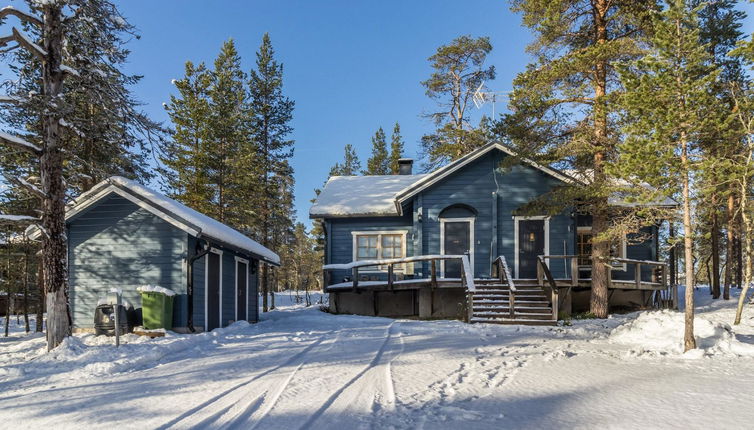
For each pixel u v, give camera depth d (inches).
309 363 343.3
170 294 509.4
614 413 219.5
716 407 229.6
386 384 275.1
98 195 534.3
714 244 939.3
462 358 360.8
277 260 835.4
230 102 1307.8
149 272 533.3
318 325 618.8
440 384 275.3
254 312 751.7
